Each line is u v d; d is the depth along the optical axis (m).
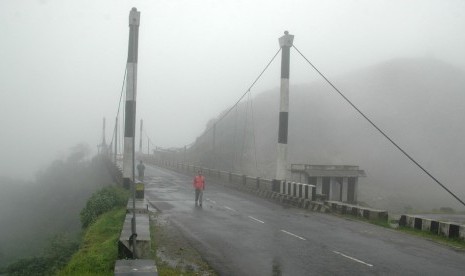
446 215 30.97
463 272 9.95
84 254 10.83
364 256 11.42
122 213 16.59
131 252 9.53
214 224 16.42
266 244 12.78
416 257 11.48
